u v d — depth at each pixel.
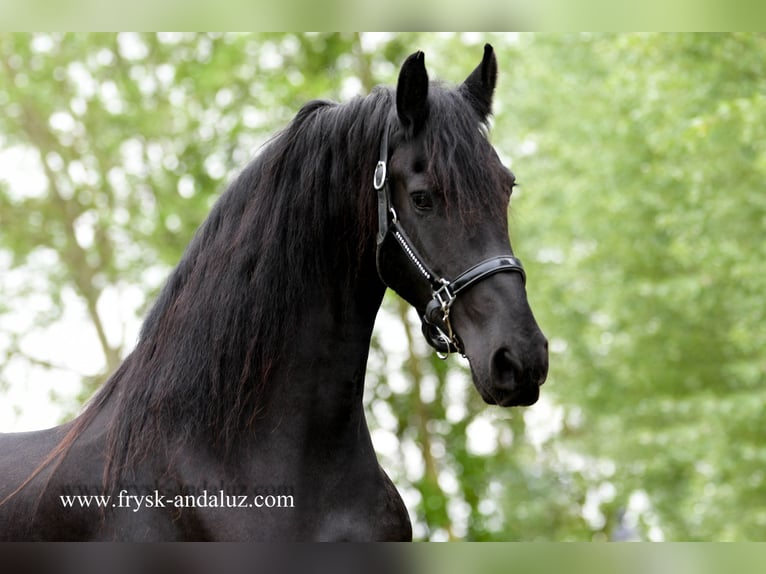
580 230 15.19
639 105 13.43
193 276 4.86
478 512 21.47
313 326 4.74
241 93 18.28
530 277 16.98
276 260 4.72
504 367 4.34
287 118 17.53
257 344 4.68
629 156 14.04
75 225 19.03
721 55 12.59
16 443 5.23
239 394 4.63
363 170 4.74
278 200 4.78
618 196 14.01
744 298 13.09
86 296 18.80
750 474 13.65
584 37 15.03
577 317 16.36
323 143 4.81
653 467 15.54
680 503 15.90
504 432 22.14
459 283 4.47
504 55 16.80
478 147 4.61
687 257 13.29
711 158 12.53
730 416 13.12
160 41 18.34
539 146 16.27
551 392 17.34
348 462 4.75
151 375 4.77
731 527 13.70
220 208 4.94
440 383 20.80
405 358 20.28
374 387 20.16
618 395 16.61
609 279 15.05
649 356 15.16
